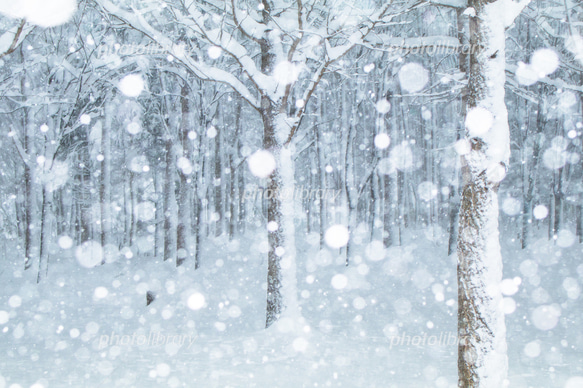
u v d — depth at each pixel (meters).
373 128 20.06
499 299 5.30
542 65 10.55
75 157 21.78
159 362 7.38
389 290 14.60
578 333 9.10
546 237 24.61
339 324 10.34
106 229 20.19
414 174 27.08
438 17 16.14
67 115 17.00
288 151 9.41
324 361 7.25
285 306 8.88
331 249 21.92
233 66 15.16
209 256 20.00
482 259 5.34
